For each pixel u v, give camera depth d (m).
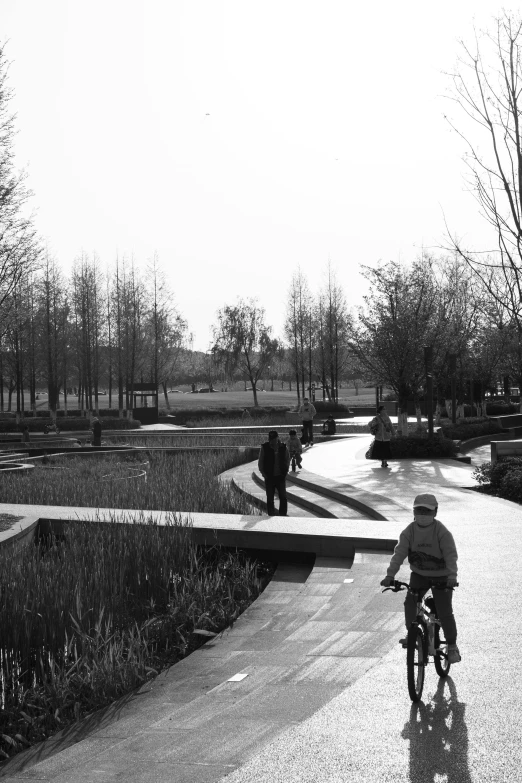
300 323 72.38
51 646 8.13
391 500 16.61
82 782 4.73
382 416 24.62
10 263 23.11
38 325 58.22
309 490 20.16
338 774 4.44
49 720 6.98
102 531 12.05
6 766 6.11
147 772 4.77
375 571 10.97
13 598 8.46
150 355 66.06
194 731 5.49
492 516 13.80
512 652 6.61
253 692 6.30
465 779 4.35
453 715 5.32
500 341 38.94
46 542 14.23
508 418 41.41
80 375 72.88
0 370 62.00
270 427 48.03
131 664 7.79
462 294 44.41
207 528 13.17
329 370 74.38
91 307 64.00
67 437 45.56
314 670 6.82
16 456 31.17
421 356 33.81
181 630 9.45
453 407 41.38
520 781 4.32
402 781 4.34
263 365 78.19
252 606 10.55
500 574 9.45
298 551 12.74
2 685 7.68
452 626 6.04
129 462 29.67
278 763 4.60
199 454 30.59
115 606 9.46
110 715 6.92
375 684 6.03
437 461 26.75
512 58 13.58
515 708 5.41
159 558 11.02
